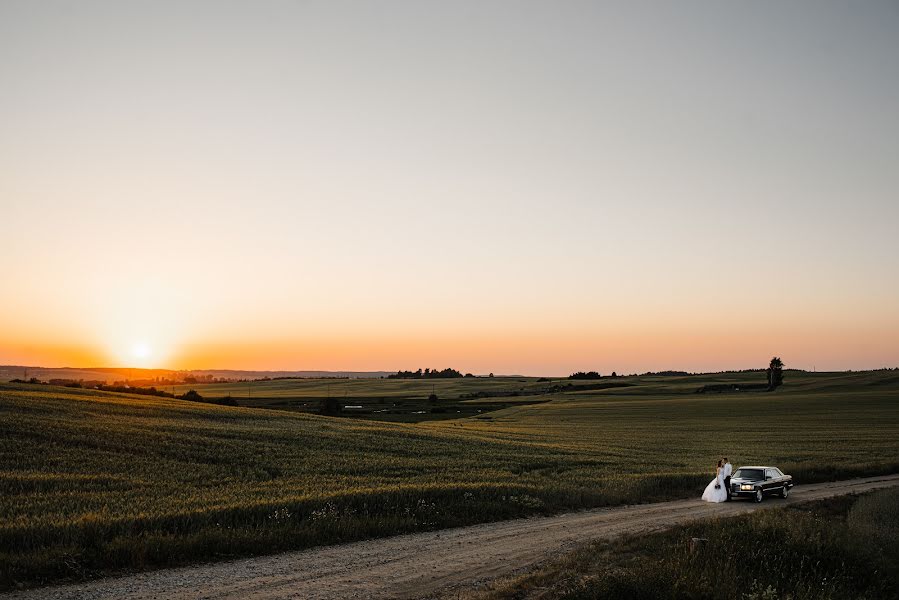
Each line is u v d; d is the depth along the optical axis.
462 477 34.16
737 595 14.79
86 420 50.19
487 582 15.17
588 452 53.88
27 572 14.06
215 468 34.38
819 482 39.81
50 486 27.17
